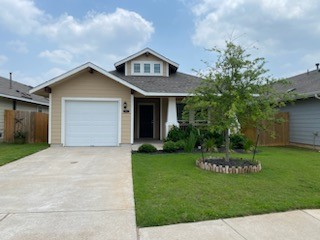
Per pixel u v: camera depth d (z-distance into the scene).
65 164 8.44
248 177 6.66
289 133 15.47
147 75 17.59
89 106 13.02
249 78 7.68
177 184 5.95
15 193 5.36
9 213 4.29
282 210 4.46
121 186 5.90
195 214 4.18
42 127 15.77
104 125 13.08
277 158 9.77
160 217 4.06
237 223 3.95
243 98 7.51
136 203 4.73
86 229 3.74
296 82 17.59
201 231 3.69
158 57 17.62
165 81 15.97
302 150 12.65
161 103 16.12
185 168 7.79
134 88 12.71
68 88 12.85
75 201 4.89
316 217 4.20
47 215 4.22
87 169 7.69
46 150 11.47
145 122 16.94
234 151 11.55
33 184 6.05
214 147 10.68
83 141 12.99
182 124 14.47
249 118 7.70
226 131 8.05
